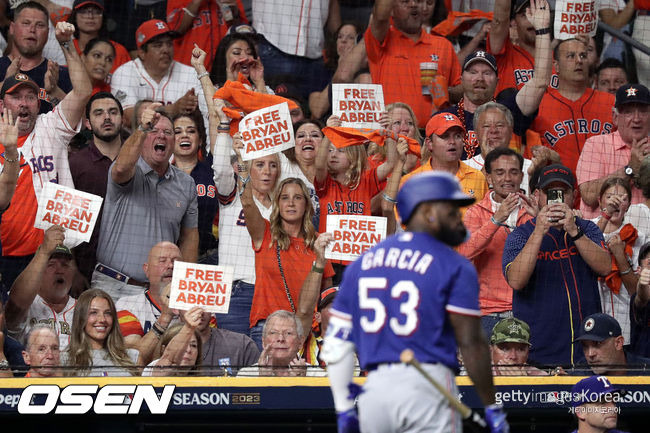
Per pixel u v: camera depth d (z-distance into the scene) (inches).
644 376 961.5
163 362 976.9
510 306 1098.7
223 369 984.3
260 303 1103.6
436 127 1179.9
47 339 975.6
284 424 959.6
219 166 1170.0
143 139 1149.7
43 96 1299.2
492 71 1298.0
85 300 986.7
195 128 1240.2
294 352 988.6
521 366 966.4
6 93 1203.2
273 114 1111.6
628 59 1514.5
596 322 1004.6
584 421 854.5
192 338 981.2
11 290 1068.5
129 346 1033.5
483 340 524.7
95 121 1216.2
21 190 1175.6
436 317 522.9
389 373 521.3
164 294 1045.2
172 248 1136.2
